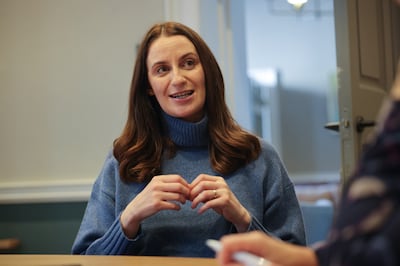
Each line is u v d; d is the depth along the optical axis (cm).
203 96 140
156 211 121
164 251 131
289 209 141
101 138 249
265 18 496
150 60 139
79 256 112
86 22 251
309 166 538
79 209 246
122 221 125
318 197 341
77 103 250
